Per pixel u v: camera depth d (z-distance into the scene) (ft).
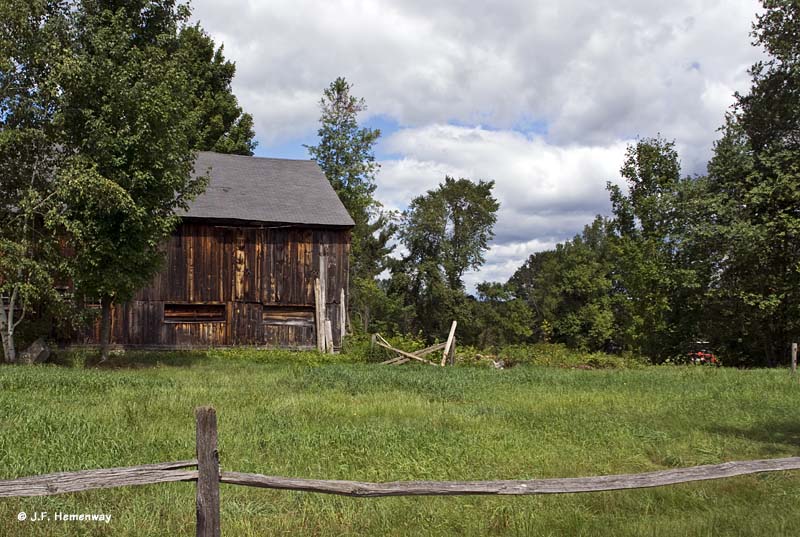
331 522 21.93
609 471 28.99
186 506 22.45
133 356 81.46
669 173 135.23
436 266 203.21
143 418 35.81
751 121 110.52
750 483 28.14
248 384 55.11
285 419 37.78
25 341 77.87
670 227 120.78
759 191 100.17
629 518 23.73
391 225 211.82
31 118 66.08
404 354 83.25
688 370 80.28
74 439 29.50
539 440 34.76
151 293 93.25
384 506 23.50
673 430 39.04
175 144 68.69
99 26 68.44
